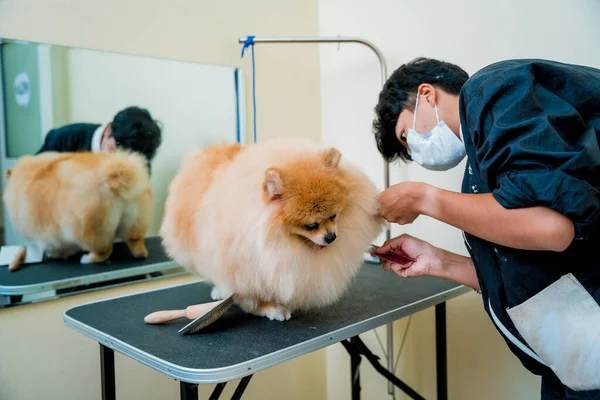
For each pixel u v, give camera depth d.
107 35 1.63
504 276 0.92
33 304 1.51
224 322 1.15
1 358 1.46
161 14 1.75
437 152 1.13
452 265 1.24
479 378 1.83
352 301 1.33
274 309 1.15
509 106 0.77
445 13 1.79
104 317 1.23
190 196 1.17
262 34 2.06
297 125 2.22
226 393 1.94
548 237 0.73
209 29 1.89
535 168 0.72
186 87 1.81
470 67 1.74
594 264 0.84
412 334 2.01
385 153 1.30
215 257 1.03
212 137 1.89
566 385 0.90
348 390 2.23
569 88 0.80
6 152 1.42
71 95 1.54
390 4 1.98
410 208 0.96
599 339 0.83
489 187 0.83
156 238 1.75
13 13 1.44
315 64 2.28
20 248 1.45
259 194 0.99
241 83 1.96
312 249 1.03
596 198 0.69
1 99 1.40
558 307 0.87
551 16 1.53
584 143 0.73
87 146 1.57
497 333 1.76
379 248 1.28
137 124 1.68
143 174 1.70
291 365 2.17
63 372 1.58
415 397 1.64
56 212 1.51
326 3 2.24
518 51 1.61
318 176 0.98
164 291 1.51
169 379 1.82
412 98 1.13
